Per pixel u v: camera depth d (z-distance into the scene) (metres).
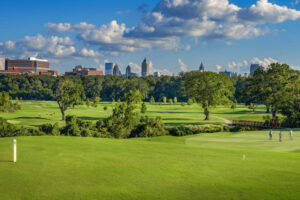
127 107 54.44
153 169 14.47
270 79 84.31
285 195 10.85
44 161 15.37
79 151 19.16
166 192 10.84
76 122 46.91
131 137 51.59
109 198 9.99
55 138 26.77
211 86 84.75
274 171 14.74
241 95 95.69
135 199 9.98
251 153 21.33
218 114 106.25
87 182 11.80
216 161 17.25
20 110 115.50
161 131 52.28
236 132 57.31
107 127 49.97
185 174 13.66
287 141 33.94
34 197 9.84
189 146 25.06
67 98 86.69
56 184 11.37
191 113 112.00
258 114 98.50
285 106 68.62
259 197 10.59
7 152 17.69
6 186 10.89
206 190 11.24
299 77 83.12
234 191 11.20
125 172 13.65
